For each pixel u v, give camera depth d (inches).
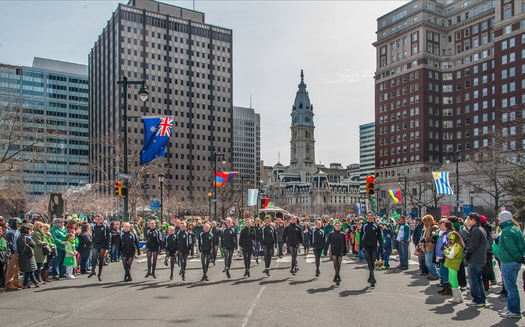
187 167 6574.8
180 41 6653.5
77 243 816.3
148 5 6614.2
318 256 744.3
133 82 1018.7
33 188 6663.4
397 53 4726.9
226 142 6929.1
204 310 468.4
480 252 485.1
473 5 4343.0
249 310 467.8
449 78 4510.3
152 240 722.8
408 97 4559.5
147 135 1056.2
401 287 622.2
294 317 434.9
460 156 4365.2
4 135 1498.5
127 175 999.0
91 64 7327.8
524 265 837.8
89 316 441.7
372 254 633.6
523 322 415.5
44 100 7096.5
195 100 6722.4
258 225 784.3
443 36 4576.8
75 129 7332.7
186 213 3221.0
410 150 4500.5
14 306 495.5
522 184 1679.4
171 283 670.5
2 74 6702.8
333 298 538.6
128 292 586.9
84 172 7145.7
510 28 3735.2
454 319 427.8
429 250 699.4
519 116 2032.5
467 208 2028.8
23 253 622.2
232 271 831.1
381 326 401.1
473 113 4303.6
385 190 4714.6
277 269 864.9
